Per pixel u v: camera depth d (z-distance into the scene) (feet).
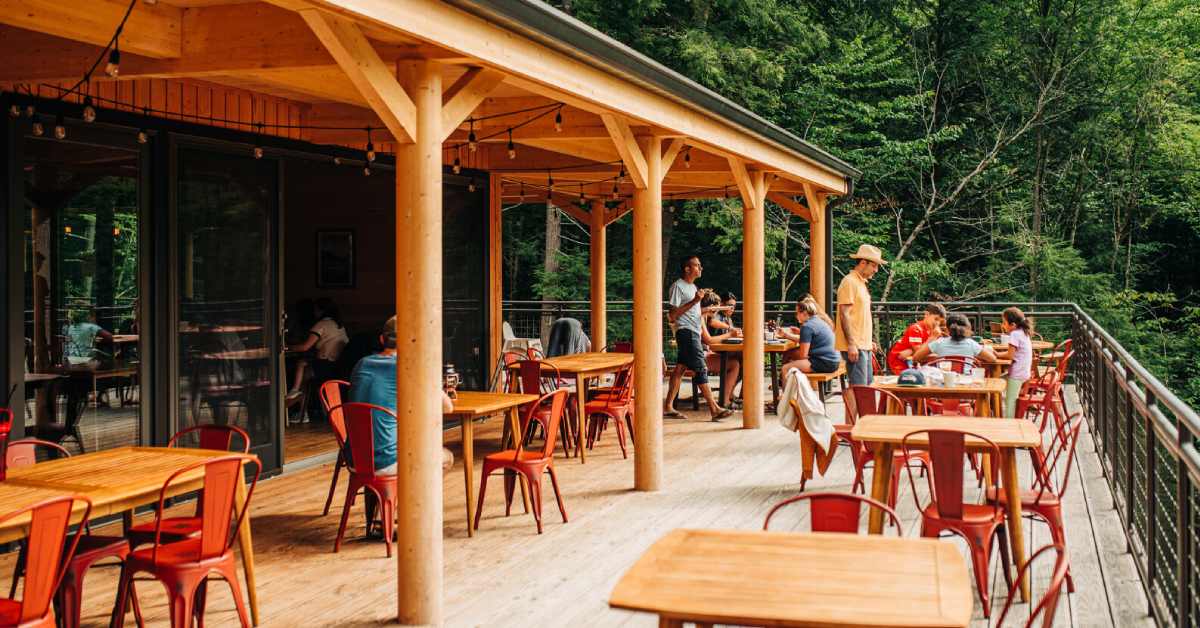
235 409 25.64
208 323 24.72
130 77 17.79
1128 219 77.05
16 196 19.85
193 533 15.53
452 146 32.63
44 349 20.77
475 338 37.81
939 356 28.94
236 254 25.57
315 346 36.76
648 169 24.66
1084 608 15.92
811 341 32.65
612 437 33.63
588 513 22.40
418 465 15.67
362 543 20.26
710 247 83.25
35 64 18.52
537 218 84.12
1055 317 73.26
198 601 14.89
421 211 15.69
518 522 21.67
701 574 9.75
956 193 76.79
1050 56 75.72
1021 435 16.94
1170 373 74.18
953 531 15.60
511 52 16.76
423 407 15.72
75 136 21.22
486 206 38.27
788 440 31.96
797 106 74.84
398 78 15.79
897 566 9.98
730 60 66.64
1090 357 34.19
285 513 22.77
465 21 15.28
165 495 14.28
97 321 21.90
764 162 31.83
